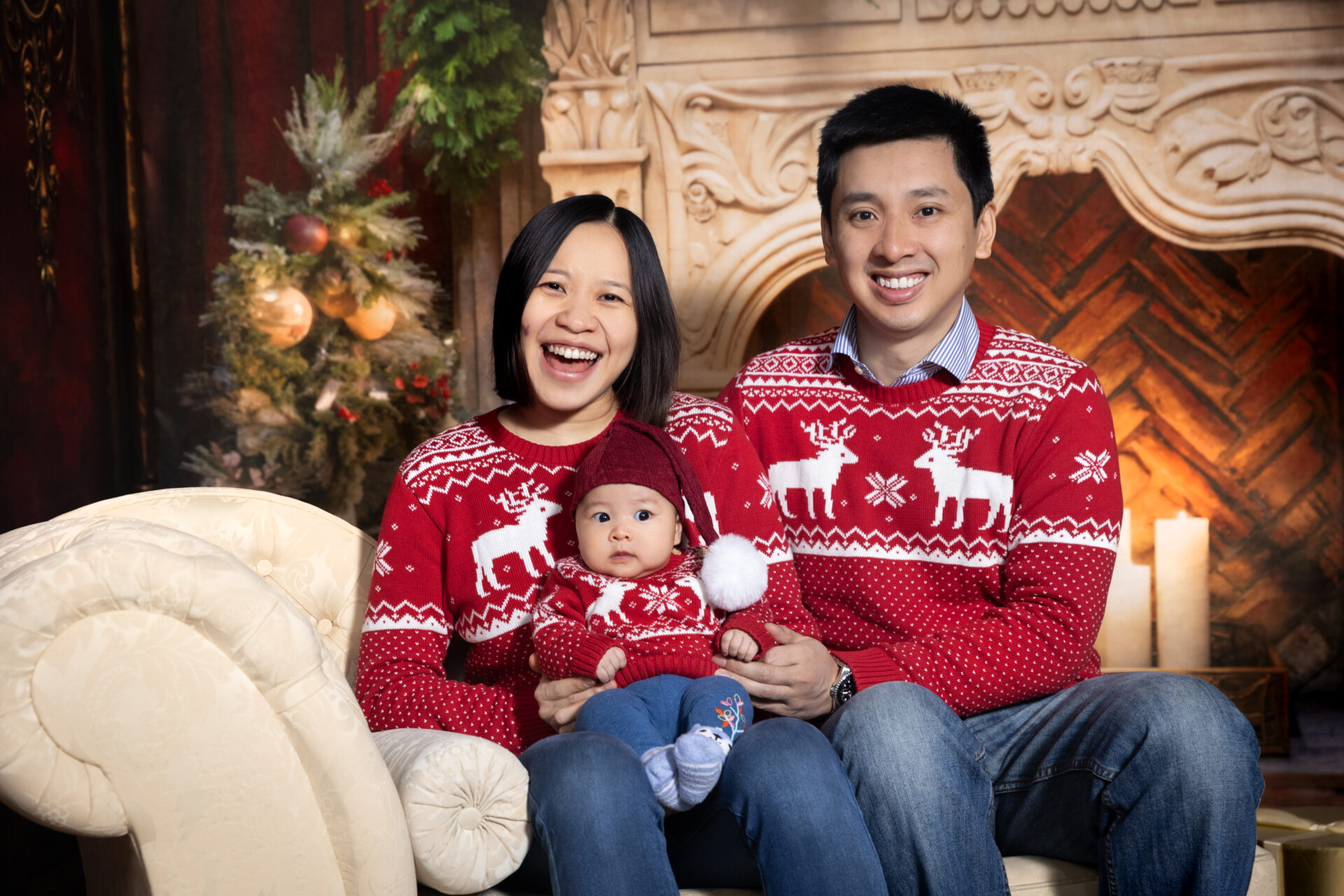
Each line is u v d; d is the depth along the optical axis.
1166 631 3.41
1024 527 1.49
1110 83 3.25
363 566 1.71
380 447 3.59
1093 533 1.45
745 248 3.38
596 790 1.12
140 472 3.51
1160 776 1.17
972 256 1.60
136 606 1.04
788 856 1.10
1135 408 3.88
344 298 3.55
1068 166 3.29
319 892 1.10
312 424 3.58
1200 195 3.26
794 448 1.66
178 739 1.04
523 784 1.20
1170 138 3.26
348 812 1.10
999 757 1.41
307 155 3.56
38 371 2.76
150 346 3.57
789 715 1.39
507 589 1.52
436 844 1.17
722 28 3.34
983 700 1.38
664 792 1.17
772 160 3.36
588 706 1.30
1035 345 1.60
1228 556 3.84
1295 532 3.81
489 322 3.64
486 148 3.54
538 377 1.53
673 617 1.40
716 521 1.56
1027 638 1.40
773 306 3.83
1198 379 3.85
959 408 1.57
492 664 1.54
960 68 3.29
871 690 1.27
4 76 2.61
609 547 1.42
